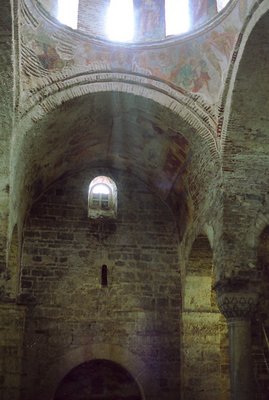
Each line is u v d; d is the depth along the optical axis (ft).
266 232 44.91
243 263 42.14
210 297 53.57
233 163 43.83
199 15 48.57
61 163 54.19
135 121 49.75
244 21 38.91
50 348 51.70
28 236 54.54
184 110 45.27
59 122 46.11
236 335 41.29
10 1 35.55
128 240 56.54
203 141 45.03
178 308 54.80
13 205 43.65
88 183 57.88
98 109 47.98
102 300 54.13
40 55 42.70
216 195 44.52
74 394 52.54
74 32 43.93
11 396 48.42
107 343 52.90
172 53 45.21
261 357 51.44
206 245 50.83
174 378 52.54
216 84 44.11
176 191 54.95
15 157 42.09
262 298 52.90
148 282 55.42
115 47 45.14
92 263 55.11
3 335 49.85
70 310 53.21
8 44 37.99
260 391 50.49
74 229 55.83
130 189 58.54
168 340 53.67
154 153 53.06
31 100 42.55
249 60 40.06
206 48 43.83
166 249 56.85
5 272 40.42
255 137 43.62
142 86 45.65
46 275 53.72
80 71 44.47
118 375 53.57
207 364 51.72
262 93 41.81
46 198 56.29
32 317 52.16
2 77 39.63
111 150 55.83
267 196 43.57
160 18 48.70
